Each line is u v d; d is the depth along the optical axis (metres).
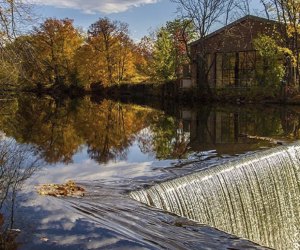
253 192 11.36
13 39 16.44
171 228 6.76
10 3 15.92
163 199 8.83
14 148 14.02
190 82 44.25
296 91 35.47
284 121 24.14
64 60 58.03
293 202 12.98
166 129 21.34
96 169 11.45
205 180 9.91
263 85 37.19
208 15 41.28
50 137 17.66
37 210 6.99
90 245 5.77
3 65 17.98
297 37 36.44
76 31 59.44
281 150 13.30
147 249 5.74
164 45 48.25
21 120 24.56
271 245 11.62
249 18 39.69
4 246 5.64
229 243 6.41
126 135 18.98
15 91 49.06
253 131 20.33
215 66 42.94
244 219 10.75
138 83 54.75
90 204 7.63
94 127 21.75
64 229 6.25
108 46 60.53
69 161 12.55
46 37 55.53
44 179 9.76
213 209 9.82
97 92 59.56
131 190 8.99
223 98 39.12
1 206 7.11
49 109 33.25
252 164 11.73
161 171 11.16
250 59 42.28
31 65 18.31
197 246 6.14
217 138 18.16
